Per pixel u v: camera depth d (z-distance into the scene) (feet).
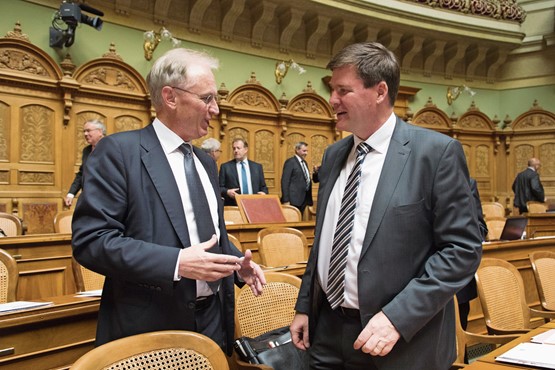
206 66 5.23
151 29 22.91
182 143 5.31
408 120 32.04
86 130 15.76
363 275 4.71
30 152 18.67
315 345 5.34
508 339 7.68
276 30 27.66
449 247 4.53
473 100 35.47
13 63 18.07
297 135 27.73
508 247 14.33
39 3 19.36
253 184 19.65
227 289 5.62
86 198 4.75
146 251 4.52
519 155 34.96
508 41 34.06
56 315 6.10
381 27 30.35
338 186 5.40
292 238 12.59
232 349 5.90
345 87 4.85
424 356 4.66
